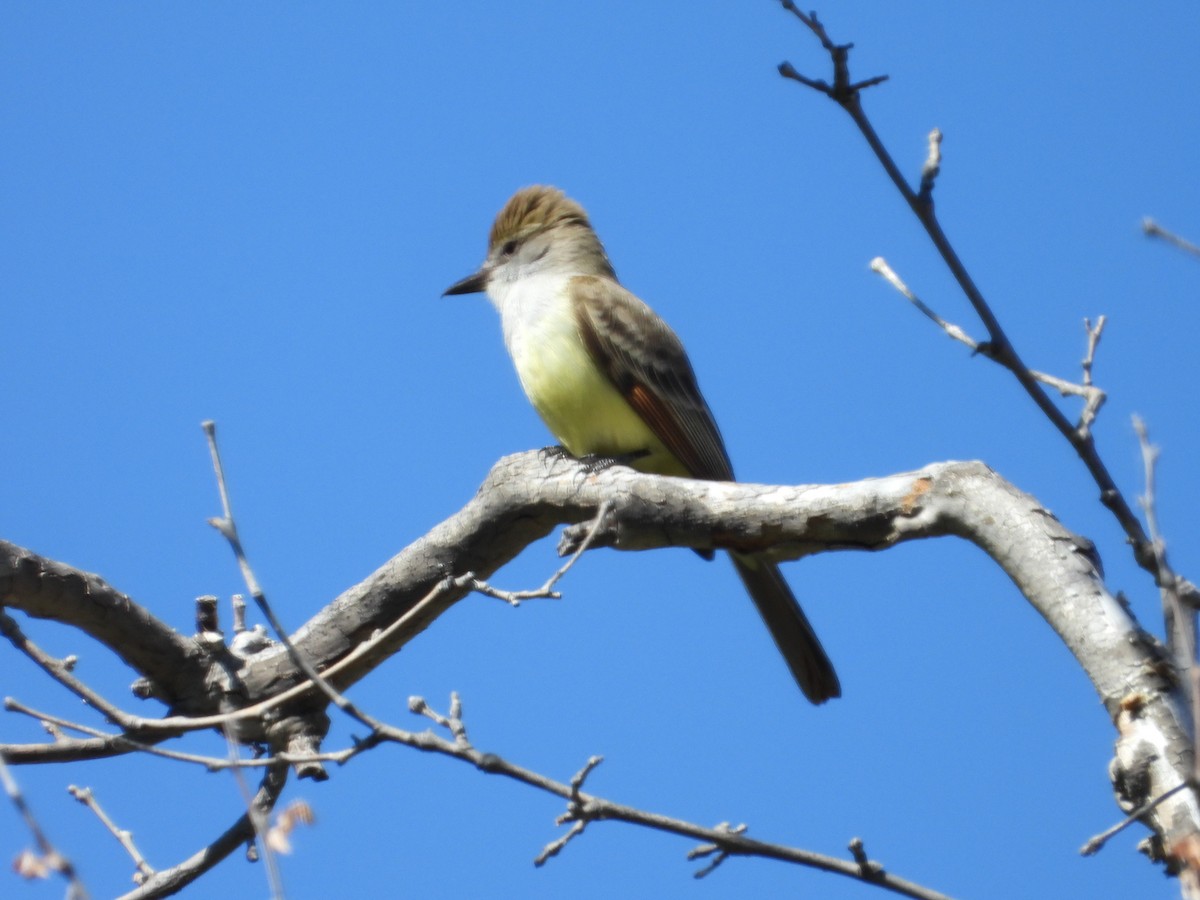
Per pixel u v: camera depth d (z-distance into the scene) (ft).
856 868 20.65
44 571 31.83
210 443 23.22
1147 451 18.95
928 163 20.24
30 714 25.46
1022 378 21.09
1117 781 21.02
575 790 21.54
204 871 30.22
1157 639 21.86
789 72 20.06
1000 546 24.38
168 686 33.86
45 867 17.61
